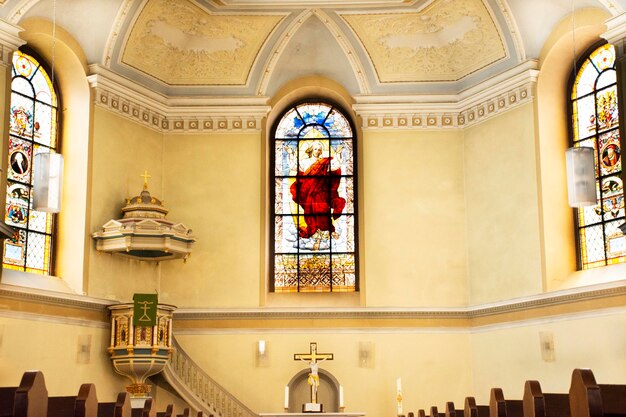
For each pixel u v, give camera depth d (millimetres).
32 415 5348
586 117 19172
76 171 19062
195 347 20359
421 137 21438
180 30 20859
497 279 19906
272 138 22078
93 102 19359
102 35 19562
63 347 17578
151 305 18250
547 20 19266
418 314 20531
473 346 20344
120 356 18141
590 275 18297
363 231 21047
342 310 20484
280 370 20266
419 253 20906
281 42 21422
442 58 21438
